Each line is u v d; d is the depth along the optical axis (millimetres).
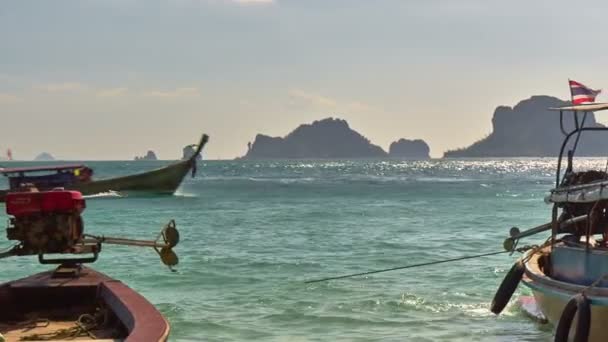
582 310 9688
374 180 91250
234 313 14008
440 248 24391
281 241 26297
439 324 13141
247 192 61219
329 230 30266
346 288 16438
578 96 13281
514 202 48031
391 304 14719
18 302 9516
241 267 19750
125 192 46375
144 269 19266
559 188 12016
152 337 6961
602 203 11359
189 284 17109
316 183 81188
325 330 12773
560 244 11945
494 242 26109
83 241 9930
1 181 103250
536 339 12125
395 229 30703
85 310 9555
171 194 48844
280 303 14867
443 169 153125
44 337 8383
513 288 12164
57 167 42375
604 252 10539
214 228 31125
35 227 9273
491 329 12789
